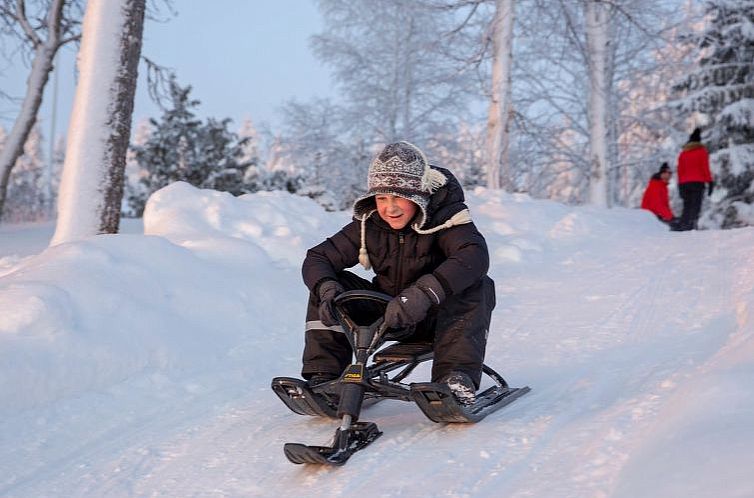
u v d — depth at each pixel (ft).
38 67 41.45
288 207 28.19
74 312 15.25
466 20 51.13
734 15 76.64
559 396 11.91
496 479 8.61
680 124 80.84
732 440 6.91
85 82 25.09
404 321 9.96
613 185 73.72
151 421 12.91
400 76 71.31
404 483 8.83
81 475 10.64
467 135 73.56
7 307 14.52
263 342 17.57
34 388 13.39
